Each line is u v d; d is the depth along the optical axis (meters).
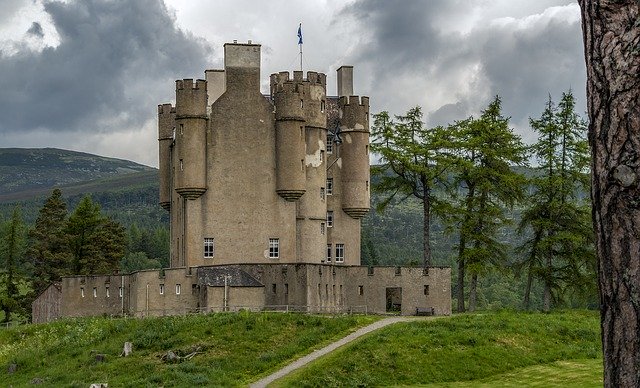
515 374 59.72
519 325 69.69
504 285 197.25
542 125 89.75
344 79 98.44
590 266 88.69
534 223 87.56
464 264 90.94
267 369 61.38
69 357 66.75
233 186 84.94
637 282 9.38
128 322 71.62
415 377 58.53
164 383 57.91
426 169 91.88
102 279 83.12
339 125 94.00
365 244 164.25
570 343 68.00
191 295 79.50
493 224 90.88
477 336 65.69
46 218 112.06
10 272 112.12
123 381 59.56
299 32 96.62
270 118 86.31
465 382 58.22
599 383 53.81
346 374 58.34
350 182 92.75
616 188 9.55
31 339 73.19
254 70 86.38
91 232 111.06
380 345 63.03
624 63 9.54
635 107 9.44
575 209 88.12
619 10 9.69
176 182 84.81
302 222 88.06
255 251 84.88
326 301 80.38
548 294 88.56
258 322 69.31
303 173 86.44
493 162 91.38
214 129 85.00
